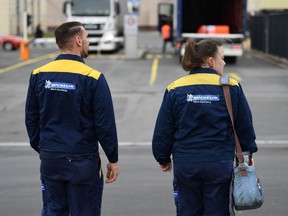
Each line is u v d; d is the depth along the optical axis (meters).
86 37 10.52
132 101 36.16
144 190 17.08
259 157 22.25
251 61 66.69
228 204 10.09
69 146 10.13
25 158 22.47
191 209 10.29
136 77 48.56
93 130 10.30
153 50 87.06
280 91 40.25
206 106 10.00
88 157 10.26
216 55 10.31
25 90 40.91
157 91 40.34
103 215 14.59
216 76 10.21
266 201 15.79
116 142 10.38
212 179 9.98
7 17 125.44
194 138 10.05
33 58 70.19
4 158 22.50
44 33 134.38
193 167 9.98
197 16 64.88
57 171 10.27
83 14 75.19
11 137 26.97
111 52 79.31
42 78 10.33
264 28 76.81
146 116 31.55
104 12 75.31
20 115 32.09
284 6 112.19
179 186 10.30
